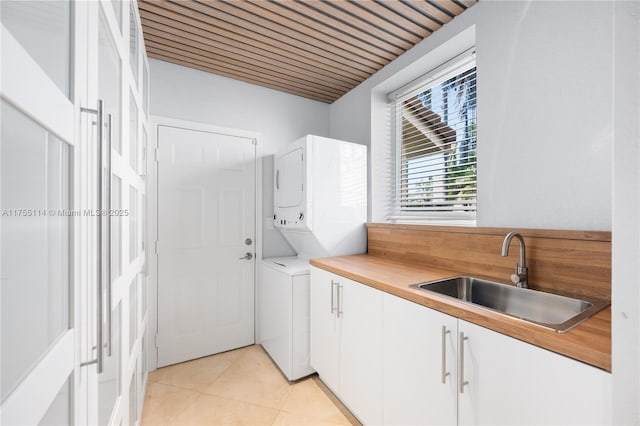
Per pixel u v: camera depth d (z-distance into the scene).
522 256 1.39
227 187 2.64
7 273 0.42
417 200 2.45
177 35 2.04
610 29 1.22
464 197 2.05
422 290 1.34
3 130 0.40
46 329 0.51
